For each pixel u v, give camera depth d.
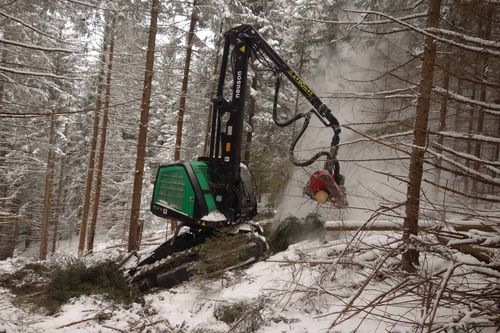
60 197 24.78
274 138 16.86
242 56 7.04
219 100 7.10
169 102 24.03
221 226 6.71
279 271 5.98
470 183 5.06
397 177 4.79
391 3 7.52
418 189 4.73
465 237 4.13
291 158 6.74
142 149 11.73
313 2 13.32
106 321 5.00
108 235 26.69
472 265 3.68
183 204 6.86
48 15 12.44
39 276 6.94
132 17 13.10
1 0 8.24
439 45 5.30
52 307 5.36
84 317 5.07
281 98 17.22
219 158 7.27
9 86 13.24
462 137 4.06
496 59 4.39
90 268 6.40
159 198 7.39
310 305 4.77
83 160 27.03
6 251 23.19
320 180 5.81
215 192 7.00
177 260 6.68
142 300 5.79
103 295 5.75
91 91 17.94
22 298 5.71
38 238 29.00
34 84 14.88
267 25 16.22
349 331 3.97
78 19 12.95
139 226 11.85
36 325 4.81
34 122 17.58
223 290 5.72
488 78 4.46
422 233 5.04
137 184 11.61
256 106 17.45
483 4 4.30
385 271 4.54
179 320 5.09
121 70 16.62
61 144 22.22
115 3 12.83
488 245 3.68
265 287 5.46
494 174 4.47
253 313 4.54
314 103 6.83
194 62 19.00
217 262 6.23
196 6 13.90
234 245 6.44
